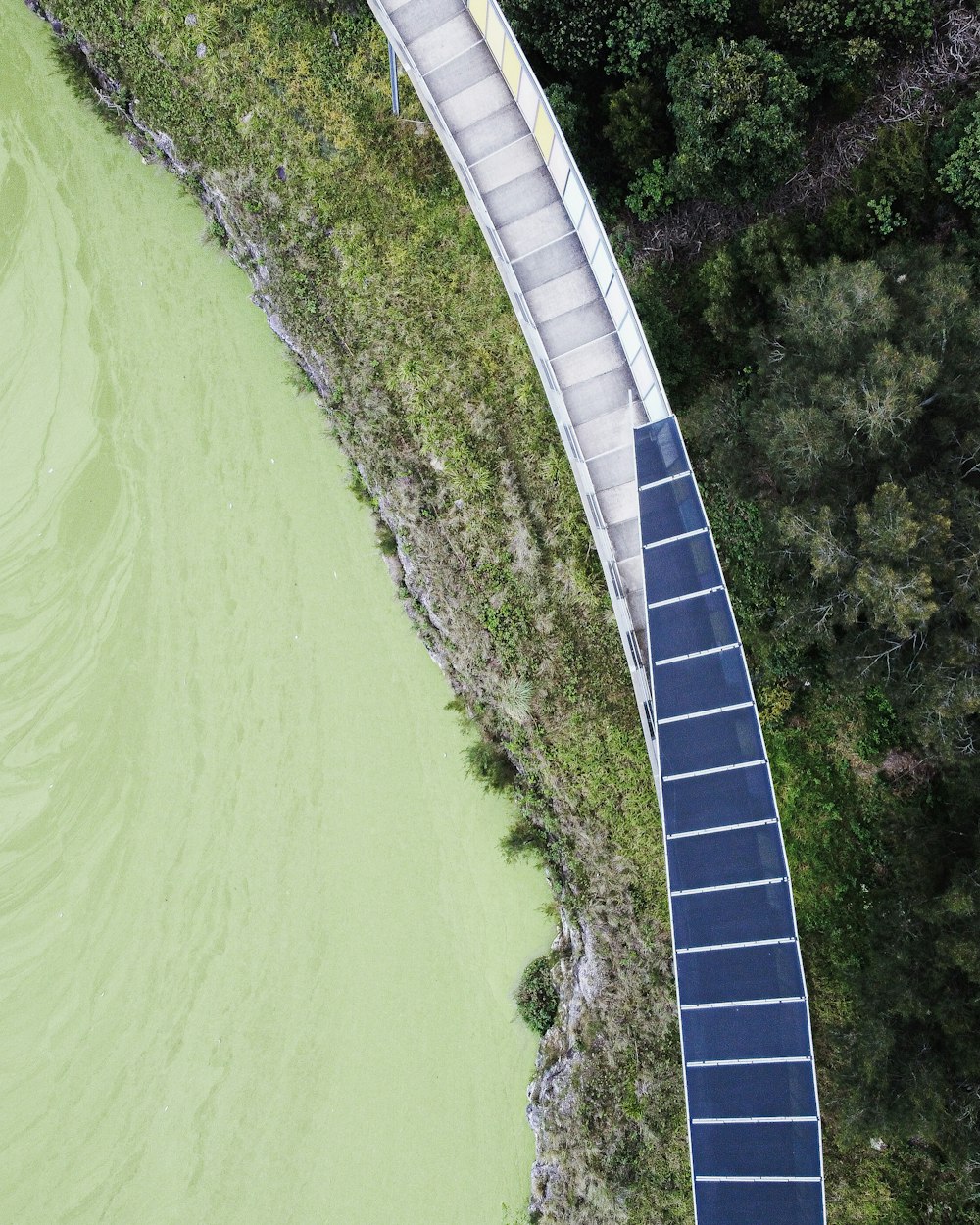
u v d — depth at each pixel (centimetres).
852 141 1783
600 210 1936
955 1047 1587
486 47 1697
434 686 2036
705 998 1454
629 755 1952
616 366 1667
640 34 1736
